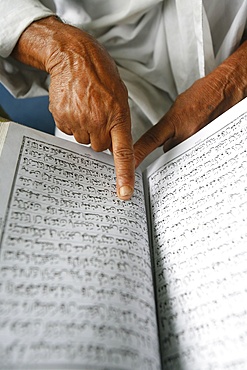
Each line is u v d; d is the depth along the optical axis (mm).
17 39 617
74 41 560
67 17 743
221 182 455
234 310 336
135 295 359
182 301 375
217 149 501
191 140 551
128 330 322
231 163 466
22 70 757
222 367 308
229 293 350
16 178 441
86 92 515
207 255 396
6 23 610
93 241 401
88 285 345
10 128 493
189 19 676
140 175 555
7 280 329
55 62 560
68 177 480
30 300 317
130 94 752
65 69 546
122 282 363
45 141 510
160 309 386
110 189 491
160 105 818
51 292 328
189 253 414
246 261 362
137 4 684
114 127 509
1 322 296
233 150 478
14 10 613
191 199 469
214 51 780
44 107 1115
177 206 478
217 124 533
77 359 285
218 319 339
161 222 479
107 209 458
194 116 589
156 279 419
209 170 484
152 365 314
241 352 308
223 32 755
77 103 518
